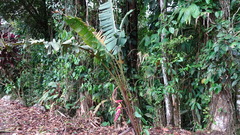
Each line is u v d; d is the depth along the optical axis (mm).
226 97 2686
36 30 5754
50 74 4109
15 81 4426
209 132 2754
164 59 2721
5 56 3777
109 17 2205
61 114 3504
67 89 3559
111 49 2016
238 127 2711
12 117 3338
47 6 5262
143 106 3441
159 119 3109
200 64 2709
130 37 3447
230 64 2484
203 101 2922
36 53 4516
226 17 2492
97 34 1961
